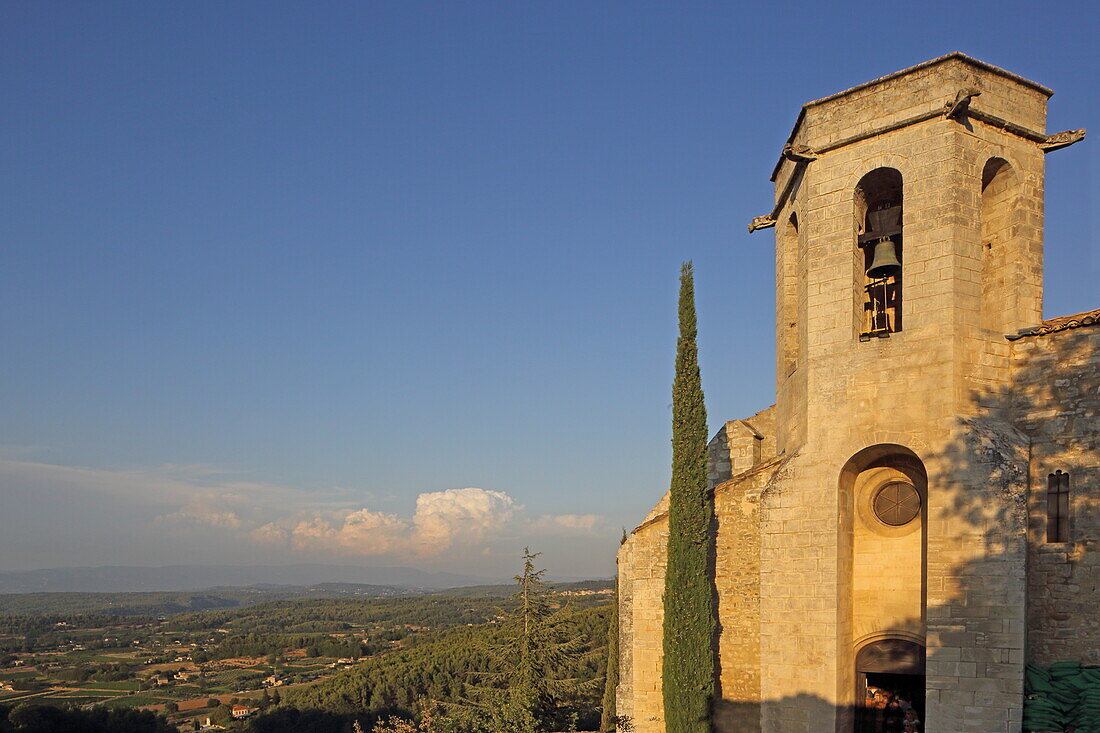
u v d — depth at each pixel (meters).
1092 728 15.27
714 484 24.16
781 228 22.75
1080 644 16.03
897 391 18.00
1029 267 18.41
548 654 37.16
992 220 19.08
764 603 18.91
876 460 18.89
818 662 18.05
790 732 18.09
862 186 19.73
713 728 19.81
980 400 17.53
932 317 17.78
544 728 34.81
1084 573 16.19
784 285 22.14
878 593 18.70
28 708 57.59
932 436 17.36
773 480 19.23
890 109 18.83
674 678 19.58
